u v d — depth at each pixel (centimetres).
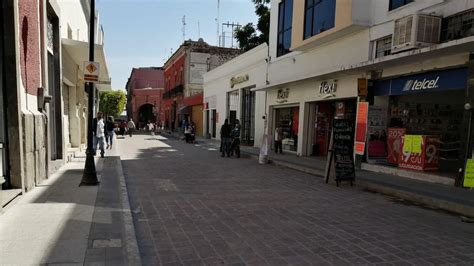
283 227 588
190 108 3912
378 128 1202
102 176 970
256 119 2167
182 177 1085
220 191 880
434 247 510
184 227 580
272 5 1989
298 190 924
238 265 430
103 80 2238
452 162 1084
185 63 3934
